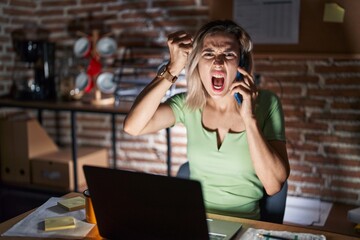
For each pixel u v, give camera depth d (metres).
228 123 1.70
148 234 1.15
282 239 1.20
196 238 1.09
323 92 2.81
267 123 1.68
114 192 1.15
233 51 1.61
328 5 2.68
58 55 3.60
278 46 2.84
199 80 1.71
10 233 1.25
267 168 1.54
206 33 1.65
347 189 2.83
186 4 3.09
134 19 3.27
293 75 2.87
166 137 3.09
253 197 1.68
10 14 3.45
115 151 3.46
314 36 2.74
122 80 3.24
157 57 3.22
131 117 1.70
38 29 3.65
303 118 2.89
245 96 1.51
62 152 3.44
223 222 1.33
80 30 3.49
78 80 3.23
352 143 2.78
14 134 3.30
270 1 2.81
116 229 1.19
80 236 1.24
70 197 1.54
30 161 3.29
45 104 3.06
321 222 2.54
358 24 2.62
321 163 2.88
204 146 1.71
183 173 1.86
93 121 3.61
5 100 3.24
